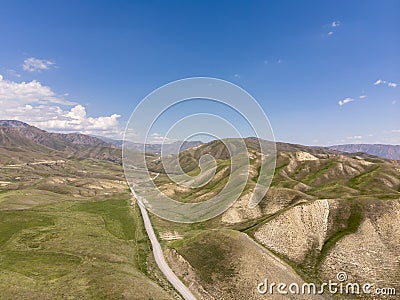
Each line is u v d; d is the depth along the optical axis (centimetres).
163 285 5256
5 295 4191
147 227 8256
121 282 4831
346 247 6544
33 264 5497
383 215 7038
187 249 6334
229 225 8275
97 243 6988
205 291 5100
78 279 4953
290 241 6938
